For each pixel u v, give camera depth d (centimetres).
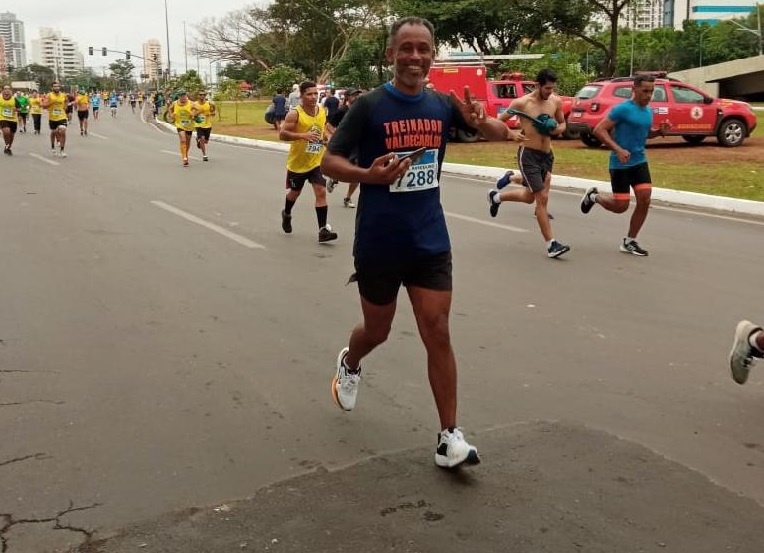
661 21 13312
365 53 4984
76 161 1788
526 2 3812
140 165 1733
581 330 579
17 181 1388
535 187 819
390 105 350
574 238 935
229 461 372
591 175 1546
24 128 2909
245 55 7156
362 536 309
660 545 304
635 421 419
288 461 372
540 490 345
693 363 512
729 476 360
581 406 439
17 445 387
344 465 368
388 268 360
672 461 374
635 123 807
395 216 352
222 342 543
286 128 865
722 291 697
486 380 477
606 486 349
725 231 995
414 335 562
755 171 1548
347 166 339
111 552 297
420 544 304
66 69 18838
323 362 507
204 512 326
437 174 362
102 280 706
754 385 474
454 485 349
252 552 298
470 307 637
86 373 484
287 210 927
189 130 1756
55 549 299
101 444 389
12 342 539
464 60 3025
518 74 2889
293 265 777
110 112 5912
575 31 3878
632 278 739
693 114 2033
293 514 325
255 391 458
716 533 312
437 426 413
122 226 966
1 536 307
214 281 709
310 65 7000
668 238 942
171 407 434
